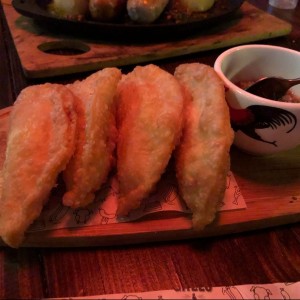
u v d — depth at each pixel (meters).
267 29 0.46
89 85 0.25
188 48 0.41
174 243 0.22
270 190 0.25
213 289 0.20
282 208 0.24
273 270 0.21
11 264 0.20
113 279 0.20
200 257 0.22
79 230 0.21
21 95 0.24
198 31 0.44
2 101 0.33
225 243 0.23
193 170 0.21
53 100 0.22
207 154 0.21
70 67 0.37
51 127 0.22
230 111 0.25
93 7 0.40
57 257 0.21
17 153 0.21
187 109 0.24
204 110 0.22
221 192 0.21
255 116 0.24
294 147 0.27
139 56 0.39
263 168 0.27
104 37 0.42
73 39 0.41
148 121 0.22
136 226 0.22
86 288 0.20
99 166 0.21
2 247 0.21
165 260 0.21
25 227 0.20
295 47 0.46
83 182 0.21
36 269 0.20
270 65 0.29
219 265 0.21
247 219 0.23
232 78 0.29
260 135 0.25
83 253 0.21
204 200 0.21
